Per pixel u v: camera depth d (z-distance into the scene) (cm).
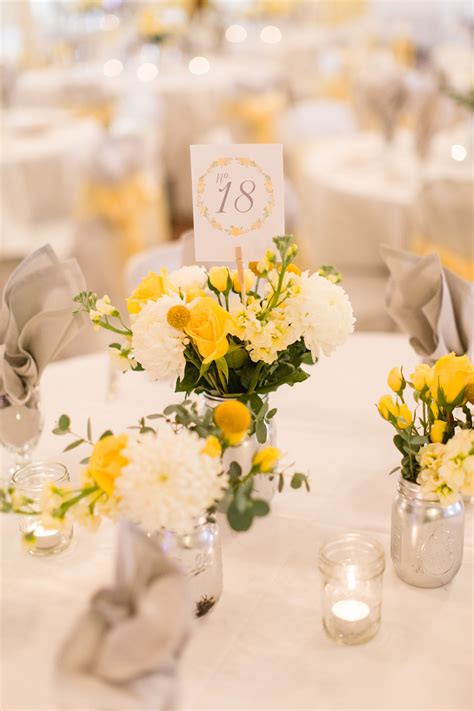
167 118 561
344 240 303
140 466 80
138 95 541
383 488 127
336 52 742
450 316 134
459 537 101
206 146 109
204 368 103
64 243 361
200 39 736
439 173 296
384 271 300
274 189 110
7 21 769
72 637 72
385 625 98
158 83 571
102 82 540
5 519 124
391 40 739
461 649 94
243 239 112
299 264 346
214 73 618
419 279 134
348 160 335
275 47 746
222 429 87
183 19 720
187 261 157
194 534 94
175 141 566
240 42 789
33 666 93
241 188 110
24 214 367
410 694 88
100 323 109
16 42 776
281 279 100
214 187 111
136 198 389
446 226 240
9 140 390
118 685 71
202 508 83
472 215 235
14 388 124
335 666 92
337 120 419
